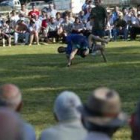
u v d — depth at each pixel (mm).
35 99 23594
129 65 35094
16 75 31828
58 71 33000
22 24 58438
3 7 106625
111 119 7480
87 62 36906
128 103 21984
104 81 28516
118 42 55531
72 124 9000
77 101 9242
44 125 18719
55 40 59375
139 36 63781
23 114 20500
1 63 38406
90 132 7562
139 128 7156
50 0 112375
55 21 59312
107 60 38000
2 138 5984
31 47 52906
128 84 27234
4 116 6055
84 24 57906
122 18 59906
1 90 9289
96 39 36469
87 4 63562
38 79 29844
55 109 9250
